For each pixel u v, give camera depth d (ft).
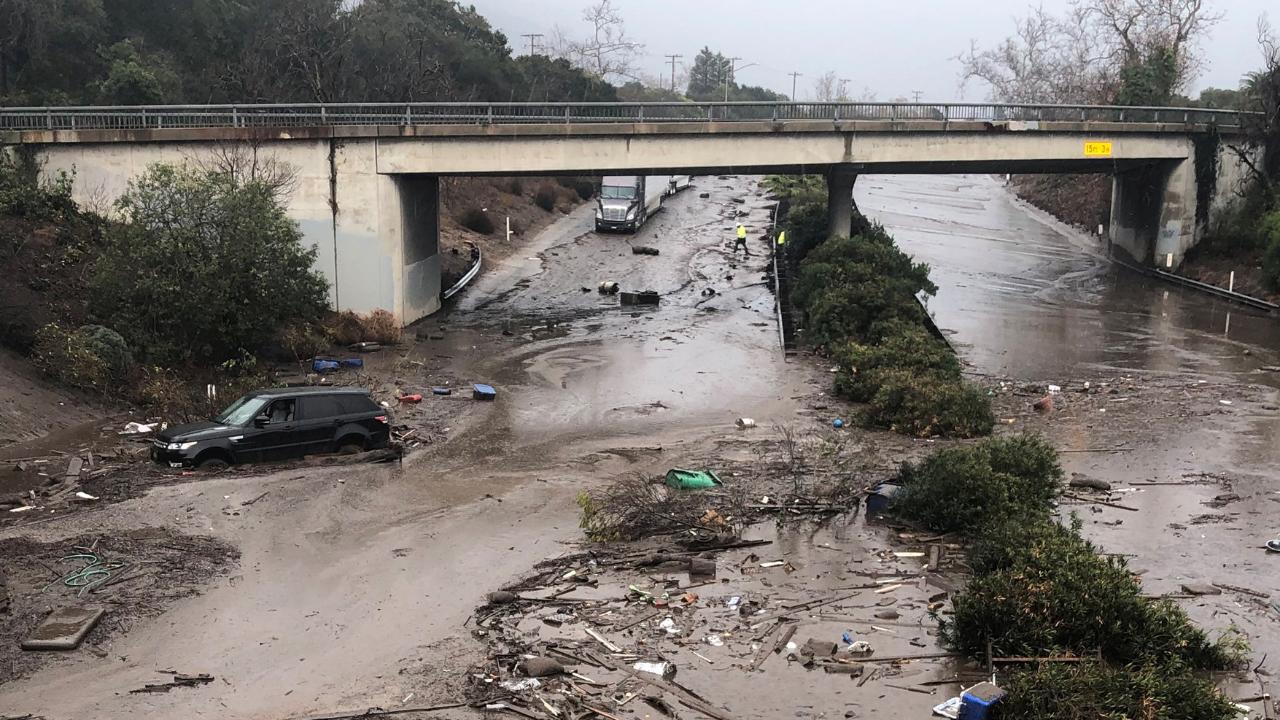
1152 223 167.43
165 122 119.34
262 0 203.31
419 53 191.21
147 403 82.12
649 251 175.83
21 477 62.08
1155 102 201.67
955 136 138.92
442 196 186.80
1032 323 131.85
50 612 42.78
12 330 82.53
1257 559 50.39
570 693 36.68
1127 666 35.65
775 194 248.32
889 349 94.73
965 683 37.55
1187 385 97.66
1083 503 59.82
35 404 75.46
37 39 150.10
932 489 55.42
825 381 98.73
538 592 46.52
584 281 155.63
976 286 159.63
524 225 193.88
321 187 116.78
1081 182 239.91
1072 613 38.91
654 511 55.57
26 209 104.47
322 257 118.01
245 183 102.83
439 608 44.65
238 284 92.27
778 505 59.26
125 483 60.75
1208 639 40.06
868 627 42.68
